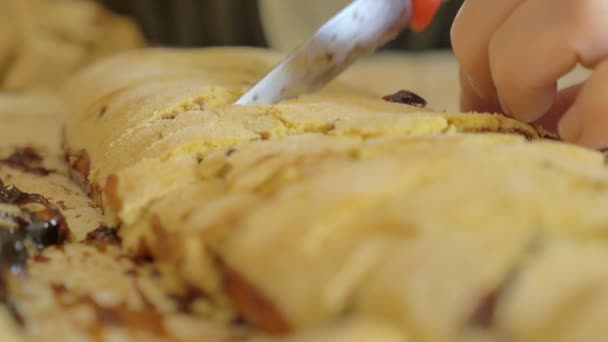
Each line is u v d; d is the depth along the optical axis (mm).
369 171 229
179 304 239
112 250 260
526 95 281
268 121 278
